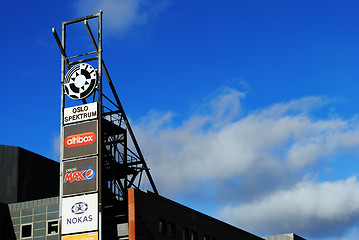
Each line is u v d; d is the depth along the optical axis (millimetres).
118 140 76562
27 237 77125
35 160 98562
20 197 93875
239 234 92250
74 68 73062
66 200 67812
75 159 69062
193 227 79312
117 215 69125
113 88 77312
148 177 78500
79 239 66125
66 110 71438
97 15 74562
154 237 70062
